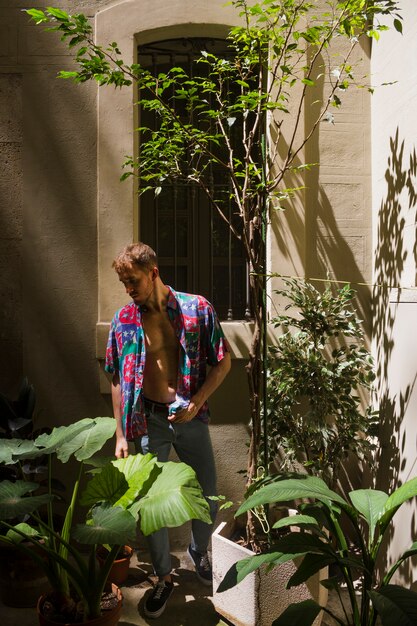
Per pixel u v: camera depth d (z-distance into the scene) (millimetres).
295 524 2430
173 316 2924
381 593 2074
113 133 3615
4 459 2594
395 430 3113
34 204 3666
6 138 3666
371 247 3613
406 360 3006
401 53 3090
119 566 3176
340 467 3549
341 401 3205
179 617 2932
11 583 3025
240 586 2758
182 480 2402
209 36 3662
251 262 2883
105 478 2490
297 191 3562
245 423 3650
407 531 2838
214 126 3793
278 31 2867
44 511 3361
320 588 2799
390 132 3275
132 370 2928
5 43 3641
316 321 3205
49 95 3643
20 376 3689
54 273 3670
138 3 3568
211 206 3881
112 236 3629
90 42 2742
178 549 3656
